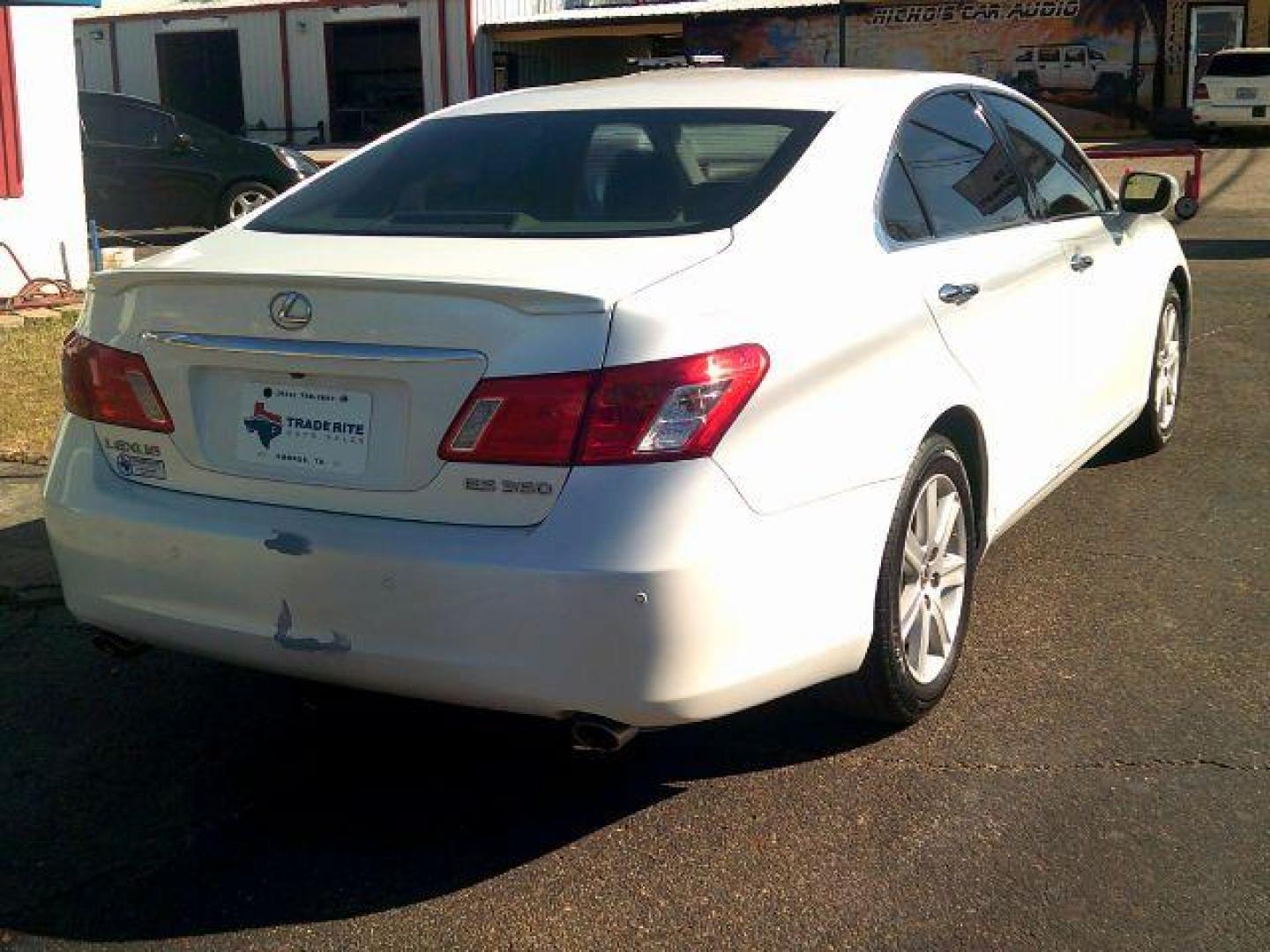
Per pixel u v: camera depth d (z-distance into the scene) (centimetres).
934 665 380
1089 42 2786
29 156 1029
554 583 285
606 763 363
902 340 354
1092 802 335
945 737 371
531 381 290
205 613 323
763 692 310
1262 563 492
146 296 332
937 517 376
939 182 412
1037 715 381
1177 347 626
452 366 296
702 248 325
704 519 289
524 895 306
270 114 3238
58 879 314
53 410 701
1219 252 1295
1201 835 320
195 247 368
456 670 296
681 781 353
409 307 301
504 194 371
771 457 304
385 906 303
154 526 324
